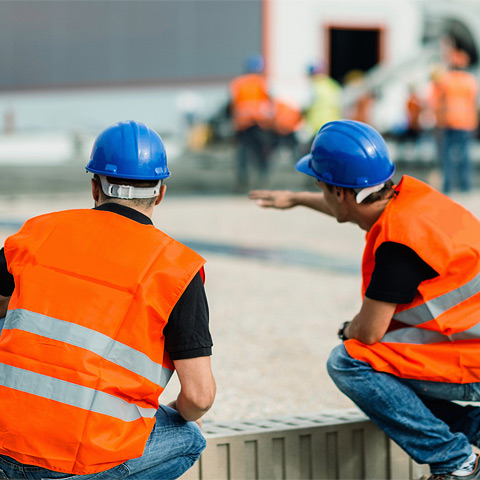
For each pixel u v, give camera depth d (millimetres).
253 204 24953
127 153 4688
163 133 42312
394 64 39094
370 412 5664
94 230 4598
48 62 47562
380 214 5590
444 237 5250
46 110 47594
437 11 44406
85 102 46375
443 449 5586
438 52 38812
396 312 5438
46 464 4320
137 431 4449
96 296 4418
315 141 5734
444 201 5465
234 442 5680
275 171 32062
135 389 4410
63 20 46938
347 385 5613
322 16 40375
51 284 4465
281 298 12766
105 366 4367
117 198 4738
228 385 8664
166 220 21188
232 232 19297
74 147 41406
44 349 4359
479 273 5293
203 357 4527
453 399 5645
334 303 12484
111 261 4488
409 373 5465
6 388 4375
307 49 40281
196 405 4562
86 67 46312
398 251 5270
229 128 36812
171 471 4949
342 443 6016
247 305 12266
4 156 39000
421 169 33562
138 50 44344
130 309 4414
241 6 40562
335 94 28844
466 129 26344
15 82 48719
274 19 39719
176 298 4453
